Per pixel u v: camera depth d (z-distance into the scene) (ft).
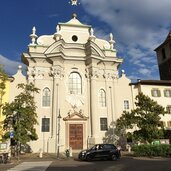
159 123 104.68
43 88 129.08
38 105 125.39
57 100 126.21
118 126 117.70
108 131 129.49
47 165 69.87
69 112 127.24
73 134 125.08
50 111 126.00
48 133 122.72
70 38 141.38
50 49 132.26
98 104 133.08
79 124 127.13
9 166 69.15
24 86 115.03
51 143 119.24
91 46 135.03
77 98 131.54
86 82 135.54
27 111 98.84
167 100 139.44
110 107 134.00
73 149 123.03
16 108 98.68
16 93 126.00
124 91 139.03
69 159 89.25
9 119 99.96
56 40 134.00
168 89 141.90
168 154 91.35
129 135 107.24
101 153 82.69
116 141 128.16
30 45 133.80
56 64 131.03
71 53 137.08
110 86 137.49
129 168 59.06
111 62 140.87
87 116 129.80
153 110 105.91
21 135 96.58
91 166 65.57
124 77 141.28
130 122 105.81
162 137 116.67
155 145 93.40
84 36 143.84
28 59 131.23
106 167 62.34
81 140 125.29
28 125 97.91
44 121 124.06
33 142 119.34
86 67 137.69
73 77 135.44
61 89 129.70
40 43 137.18
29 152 117.19
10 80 126.21
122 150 124.57
